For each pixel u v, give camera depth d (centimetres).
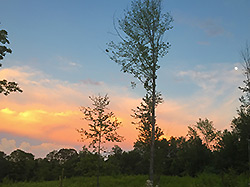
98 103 2181
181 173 3603
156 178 2347
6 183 2880
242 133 2895
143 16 1805
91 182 2433
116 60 1831
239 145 2909
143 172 4528
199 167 3556
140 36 1802
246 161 2795
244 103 2656
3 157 6375
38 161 6919
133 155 4609
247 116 2934
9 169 6162
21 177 6172
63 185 2352
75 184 2381
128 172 4475
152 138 1719
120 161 4506
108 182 2425
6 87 1827
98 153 2127
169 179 2562
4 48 1783
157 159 2486
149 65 1775
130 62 1806
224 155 3069
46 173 5597
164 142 2514
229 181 1741
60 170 5306
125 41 1806
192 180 2411
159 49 1802
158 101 1786
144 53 1752
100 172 2198
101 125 2130
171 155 3797
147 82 1789
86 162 2153
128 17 1836
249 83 2523
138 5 1828
